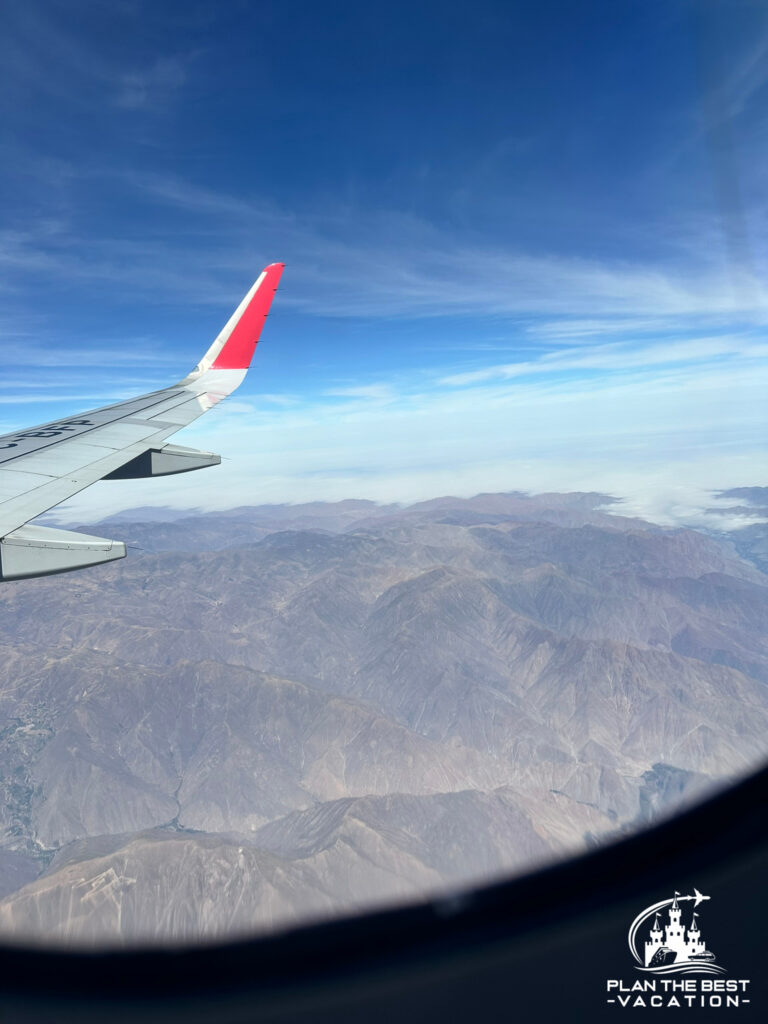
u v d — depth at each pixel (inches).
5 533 394.0
